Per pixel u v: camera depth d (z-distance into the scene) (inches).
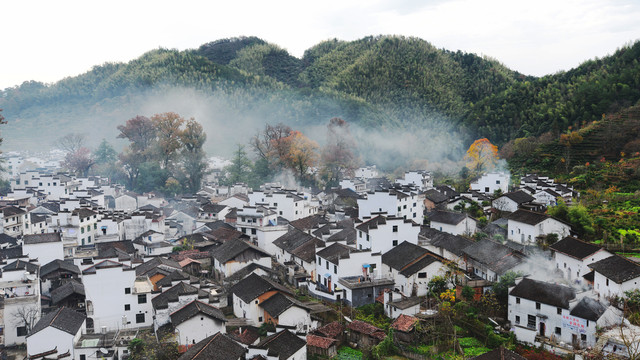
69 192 6205.7
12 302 2987.2
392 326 2878.9
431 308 3159.5
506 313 3048.7
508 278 3110.2
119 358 2753.4
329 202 6284.5
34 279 3225.9
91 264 3700.8
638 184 5570.9
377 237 3757.4
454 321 2979.8
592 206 4899.1
